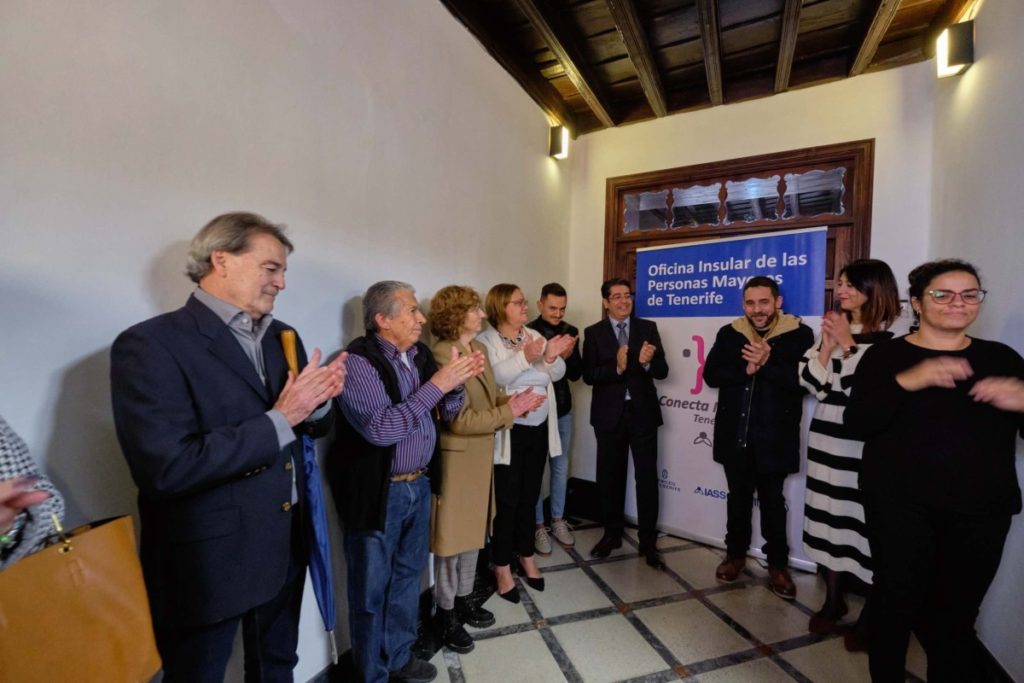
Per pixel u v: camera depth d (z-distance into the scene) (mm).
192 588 857
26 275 802
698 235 2863
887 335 1660
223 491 887
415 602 1521
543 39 2262
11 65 775
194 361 870
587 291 3230
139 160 958
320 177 1400
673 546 2586
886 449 1268
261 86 1217
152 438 785
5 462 662
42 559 626
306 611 1398
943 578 1204
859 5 2098
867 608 1689
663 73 2676
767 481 2117
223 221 944
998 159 1584
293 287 1321
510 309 2018
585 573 2277
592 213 3201
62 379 854
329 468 1460
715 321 2629
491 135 2328
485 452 1690
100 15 890
